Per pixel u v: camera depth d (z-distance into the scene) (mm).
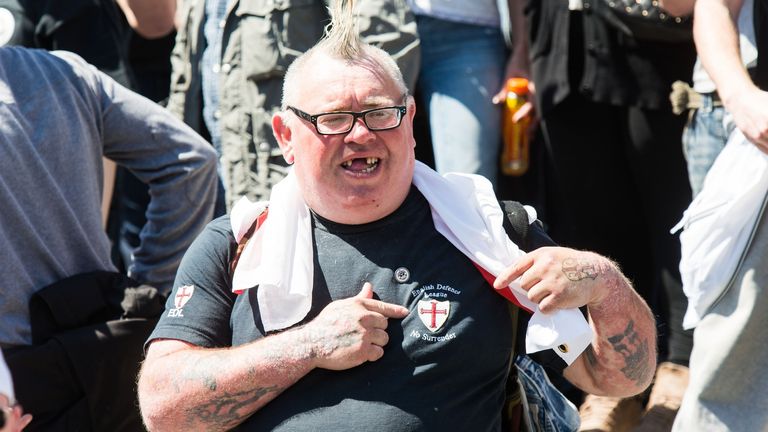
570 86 18234
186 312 11531
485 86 18625
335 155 11234
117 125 14258
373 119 11219
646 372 11664
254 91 17375
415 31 17844
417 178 11688
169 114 14711
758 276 13656
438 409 10898
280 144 12039
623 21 17328
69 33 18062
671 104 17688
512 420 11922
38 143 13320
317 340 10828
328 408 10898
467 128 18562
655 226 18094
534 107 18844
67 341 13109
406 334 11016
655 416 16562
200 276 11664
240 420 11094
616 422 16672
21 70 13469
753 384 13883
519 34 18812
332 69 11320
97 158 14109
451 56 18531
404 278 11258
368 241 11453
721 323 13945
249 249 11523
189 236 14828
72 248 13680
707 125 15789
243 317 11469
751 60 14727
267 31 17250
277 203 11648
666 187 17938
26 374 12969
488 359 11148
